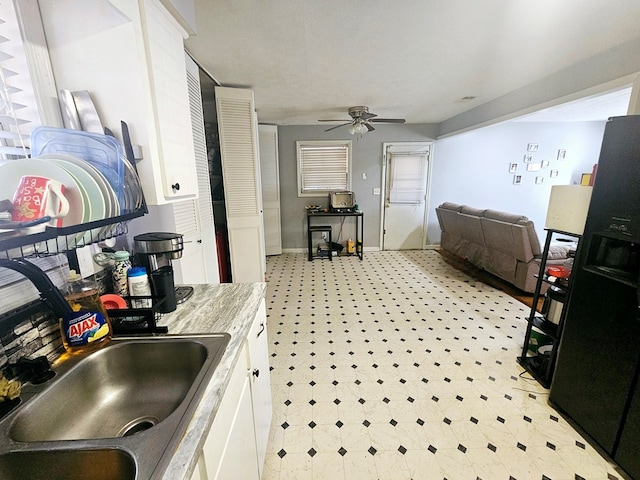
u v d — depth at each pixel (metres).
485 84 3.06
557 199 1.85
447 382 2.03
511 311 3.08
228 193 3.27
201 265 2.49
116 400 0.98
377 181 5.45
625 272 1.36
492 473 1.40
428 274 4.30
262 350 1.42
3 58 0.84
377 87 3.09
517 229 3.19
